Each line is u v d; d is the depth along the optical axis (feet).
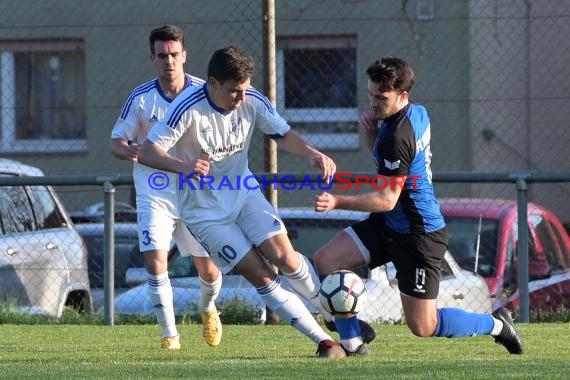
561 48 163.94
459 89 168.35
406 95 68.59
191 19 171.53
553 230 125.18
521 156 167.53
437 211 69.46
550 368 61.52
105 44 178.60
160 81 81.87
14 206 111.45
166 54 80.69
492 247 119.24
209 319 79.77
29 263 109.81
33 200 113.50
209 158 68.23
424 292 69.15
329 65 176.14
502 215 121.90
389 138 67.15
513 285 115.85
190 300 106.73
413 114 68.49
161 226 78.74
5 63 185.57
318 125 178.19
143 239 78.84
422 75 169.17
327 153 178.40
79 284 114.73
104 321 102.47
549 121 166.30
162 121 69.21
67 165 188.85
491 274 117.50
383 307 103.86
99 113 182.09
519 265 98.78
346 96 176.86
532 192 167.32
